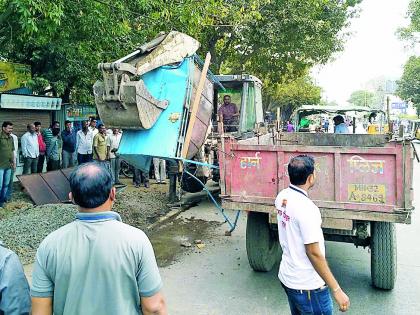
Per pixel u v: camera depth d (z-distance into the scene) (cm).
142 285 205
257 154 498
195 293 510
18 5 653
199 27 1157
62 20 864
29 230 709
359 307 470
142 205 941
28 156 1127
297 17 1612
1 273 198
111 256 200
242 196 507
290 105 4478
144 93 587
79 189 205
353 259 629
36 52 1217
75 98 1444
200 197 1062
